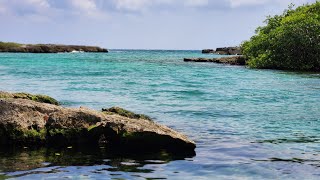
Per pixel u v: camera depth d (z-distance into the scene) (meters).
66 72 40.00
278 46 49.91
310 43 48.12
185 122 14.19
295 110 17.06
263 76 37.06
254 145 10.79
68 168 8.57
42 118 10.98
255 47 55.47
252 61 51.62
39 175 7.97
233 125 13.68
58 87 25.66
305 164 8.92
